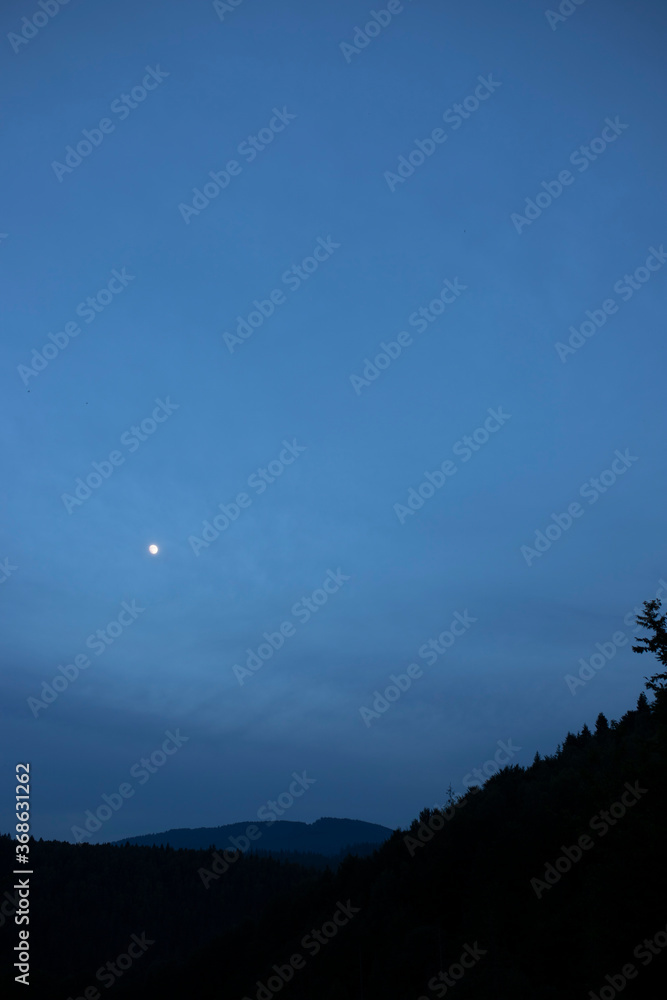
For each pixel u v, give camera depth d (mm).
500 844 58719
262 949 91562
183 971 97875
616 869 26188
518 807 68750
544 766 81875
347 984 63812
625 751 32531
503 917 48531
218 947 101000
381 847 101062
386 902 74188
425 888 70000
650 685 27656
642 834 25625
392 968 58344
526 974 41406
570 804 52812
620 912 25641
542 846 52219
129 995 97812
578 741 84188
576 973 36812
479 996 40812
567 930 39562
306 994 67688
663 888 24297
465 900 61156
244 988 79250
